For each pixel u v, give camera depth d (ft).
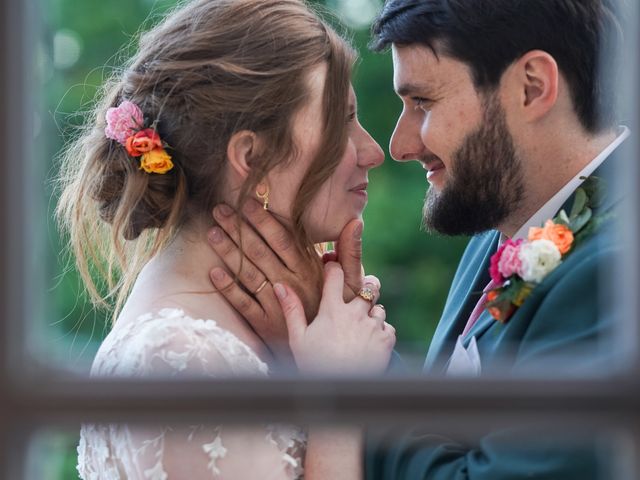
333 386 4.02
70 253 11.23
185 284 9.01
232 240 9.10
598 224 8.34
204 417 3.99
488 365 8.44
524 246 8.37
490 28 9.12
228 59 8.95
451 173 9.52
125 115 8.98
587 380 4.01
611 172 8.75
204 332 8.30
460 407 4.02
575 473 7.23
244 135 8.93
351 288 9.51
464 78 9.29
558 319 7.86
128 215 9.15
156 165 8.92
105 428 8.43
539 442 7.39
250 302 9.07
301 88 8.94
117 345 8.42
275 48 8.98
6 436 3.85
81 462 9.14
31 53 3.96
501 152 9.32
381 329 9.25
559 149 9.21
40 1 4.77
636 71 4.11
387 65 31.83
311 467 8.38
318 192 9.26
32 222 3.97
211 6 9.19
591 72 9.11
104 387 3.95
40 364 4.03
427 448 8.28
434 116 9.48
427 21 9.35
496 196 9.42
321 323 9.02
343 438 8.43
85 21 31.24
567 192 9.20
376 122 31.65
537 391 4.01
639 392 3.98
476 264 10.96
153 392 3.96
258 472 8.04
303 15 9.25
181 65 9.00
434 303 31.55
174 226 9.32
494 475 7.51
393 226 30.96
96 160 9.41
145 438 7.86
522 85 9.17
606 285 7.75
